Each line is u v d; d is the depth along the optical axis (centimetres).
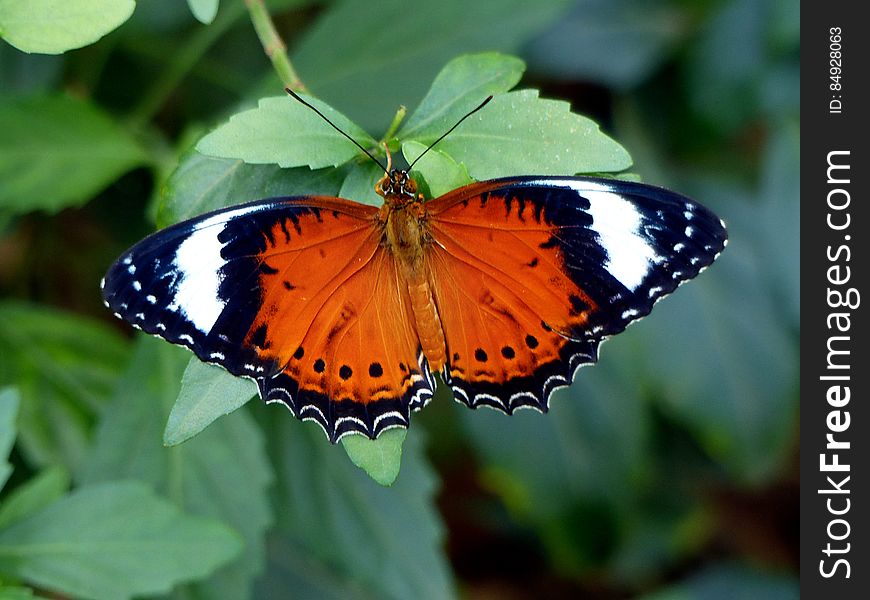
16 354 53
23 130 52
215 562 50
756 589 62
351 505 53
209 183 48
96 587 49
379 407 48
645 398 57
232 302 47
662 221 48
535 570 66
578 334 48
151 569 50
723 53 57
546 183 48
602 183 48
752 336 57
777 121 58
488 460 57
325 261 48
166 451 52
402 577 53
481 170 47
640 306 48
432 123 48
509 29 54
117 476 51
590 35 57
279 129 47
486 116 48
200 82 56
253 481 52
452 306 49
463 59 48
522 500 57
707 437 57
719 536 65
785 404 57
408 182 48
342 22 54
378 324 48
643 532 60
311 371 48
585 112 58
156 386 52
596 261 48
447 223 48
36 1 47
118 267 47
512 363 49
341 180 48
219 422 52
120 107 56
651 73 58
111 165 53
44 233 56
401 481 53
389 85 54
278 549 56
